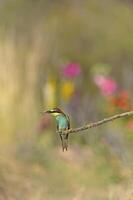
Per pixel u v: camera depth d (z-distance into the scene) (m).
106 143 11.72
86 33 20.41
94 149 12.09
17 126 14.44
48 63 16.95
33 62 15.60
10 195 10.28
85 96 15.98
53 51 17.92
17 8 20.41
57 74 16.34
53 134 14.24
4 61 15.16
